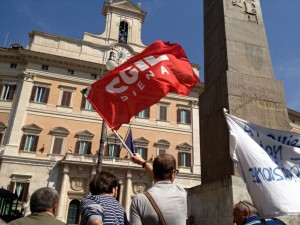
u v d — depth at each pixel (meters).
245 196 3.99
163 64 4.54
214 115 5.37
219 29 6.26
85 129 25.08
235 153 3.03
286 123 5.07
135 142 25.66
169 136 26.86
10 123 23.86
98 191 2.35
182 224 1.93
